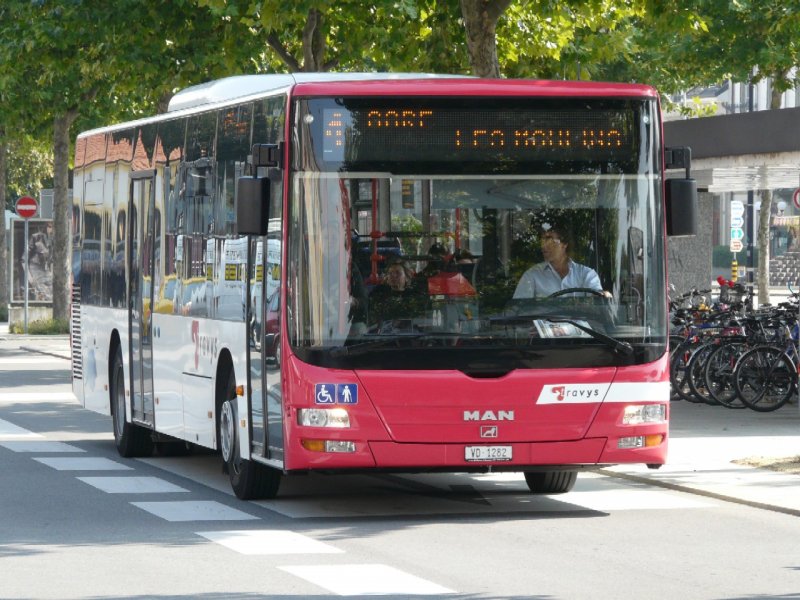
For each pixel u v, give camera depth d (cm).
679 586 1165
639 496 1711
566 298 1513
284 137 1502
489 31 2755
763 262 4547
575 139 1525
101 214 2278
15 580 1188
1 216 6009
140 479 1852
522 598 1115
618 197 1530
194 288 1820
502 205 1509
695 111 4691
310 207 1493
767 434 2230
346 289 1488
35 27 3641
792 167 2678
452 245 1501
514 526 1484
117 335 2166
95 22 3562
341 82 1506
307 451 1480
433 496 1717
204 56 3534
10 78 4297
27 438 2331
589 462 1513
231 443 1681
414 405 1480
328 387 1477
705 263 3322
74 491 1736
